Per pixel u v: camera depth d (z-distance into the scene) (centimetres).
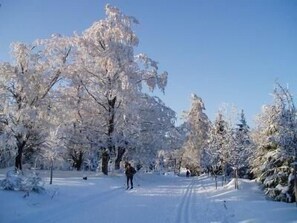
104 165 3616
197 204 1800
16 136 3134
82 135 3600
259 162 2384
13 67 3241
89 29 3616
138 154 3944
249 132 3189
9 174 1574
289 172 2016
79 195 1841
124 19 3606
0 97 3158
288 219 1316
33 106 3206
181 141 4131
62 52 3559
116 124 3584
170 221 1276
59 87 3722
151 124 3856
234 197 2195
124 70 3481
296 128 1544
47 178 2631
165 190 2634
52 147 2205
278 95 1602
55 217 1267
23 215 1234
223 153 2895
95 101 3728
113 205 1655
